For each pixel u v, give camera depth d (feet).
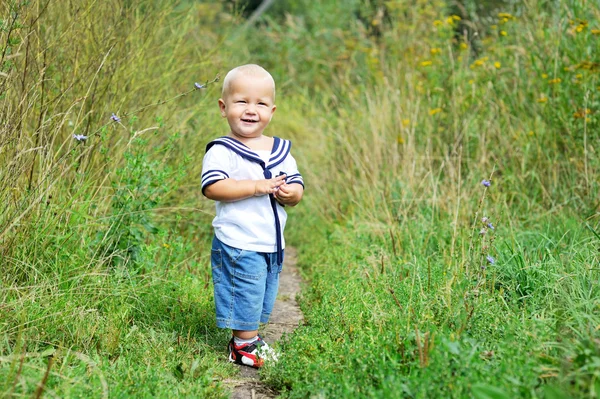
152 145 16.33
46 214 11.73
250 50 38.45
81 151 13.84
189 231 16.05
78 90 14.40
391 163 20.49
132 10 16.48
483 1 27.63
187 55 19.63
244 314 10.71
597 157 16.87
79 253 12.00
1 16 12.02
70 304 10.61
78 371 9.02
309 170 23.73
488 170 18.88
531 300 11.27
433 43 25.03
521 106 19.76
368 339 10.01
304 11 46.98
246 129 10.95
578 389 7.48
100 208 13.78
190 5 20.12
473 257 12.13
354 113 24.36
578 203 16.60
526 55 20.08
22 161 11.65
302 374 9.47
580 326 9.29
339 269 15.17
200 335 11.52
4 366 8.55
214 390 9.14
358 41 34.68
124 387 8.74
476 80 20.93
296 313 14.11
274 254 11.03
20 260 11.27
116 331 10.32
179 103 18.04
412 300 11.51
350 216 19.89
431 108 21.56
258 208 10.78
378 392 8.04
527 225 16.38
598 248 12.76
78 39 14.48
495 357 8.91
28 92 11.75
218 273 10.93
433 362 8.38
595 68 17.35
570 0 19.31
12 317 10.00
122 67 15.28
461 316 10.21
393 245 15.07
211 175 10.63
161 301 12.05
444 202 17.52
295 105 34.14
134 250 13.08
